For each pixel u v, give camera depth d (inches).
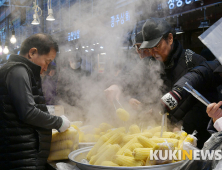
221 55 29.5
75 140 58.6
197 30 185.0
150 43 63.4
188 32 189.6
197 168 30.3
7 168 51.0
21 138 51.3
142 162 40.3
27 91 50.8
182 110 62.3
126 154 42.4
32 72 53.8
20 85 50.1
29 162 51.5
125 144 47.8
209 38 30.5
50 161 56.8
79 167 43.6
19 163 51.1
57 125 54.6
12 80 50.4
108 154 43.4
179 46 67.5
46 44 55.8
